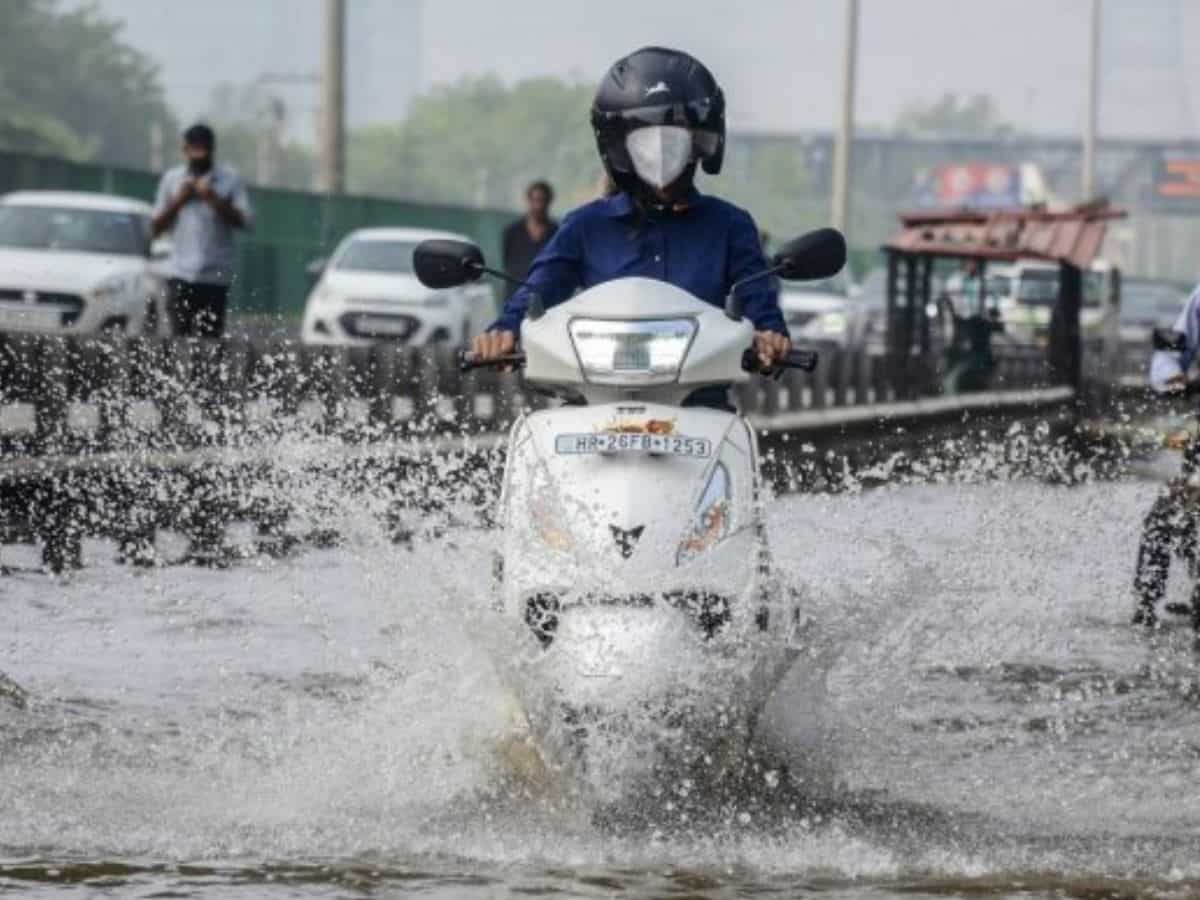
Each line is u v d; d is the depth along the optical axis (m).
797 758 17.72
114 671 21.75
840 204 138.62
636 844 15.77
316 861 15.25
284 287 89.38
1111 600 25.45
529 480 16.86
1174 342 25.75
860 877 15.08
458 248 18.12
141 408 34.12
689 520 16.48
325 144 92.81
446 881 14.77
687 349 16.97
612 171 18.28
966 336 68.12
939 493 23.67
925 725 19.86
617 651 15.90
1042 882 15.05
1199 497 25.61
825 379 65.00
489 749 17.41
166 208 49.59
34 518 31.41
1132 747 19.50
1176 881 15.13
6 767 17.88
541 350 17.19
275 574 27.64
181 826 16.16
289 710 19.95
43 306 61.19
